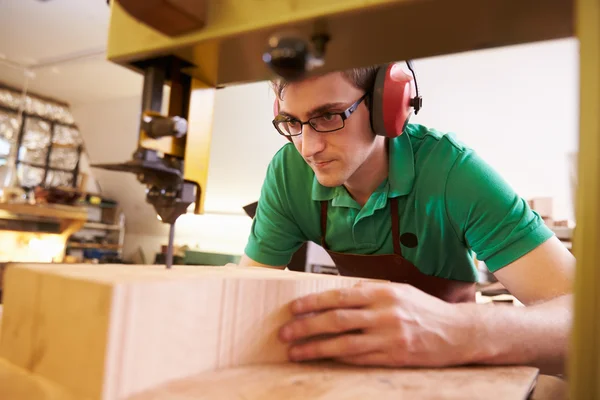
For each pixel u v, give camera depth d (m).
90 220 6.86
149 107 0.54
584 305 0.32
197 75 0.59
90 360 0.43
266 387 0.48
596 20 0.32
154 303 0.46
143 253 7.00
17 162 6.34
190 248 5.77
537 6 0.39
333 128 0.80
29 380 0.47
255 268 0.78
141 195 6.75
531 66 2.89
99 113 6.38
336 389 0.47
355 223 1.02
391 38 0.46
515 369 0.58
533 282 0.82
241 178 5.20
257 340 0.57
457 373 0.55
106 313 0.42
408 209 0.97
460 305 0.63
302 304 0.60
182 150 0.57
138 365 0.45
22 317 0.51
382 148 0.97
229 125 4.68
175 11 0.45
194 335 0.51
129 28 0.53
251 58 0.53
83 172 7.12
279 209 1.13
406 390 0.47
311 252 1.84
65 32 4.17
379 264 1.05
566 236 2.14
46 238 2.96
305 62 0.36
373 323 0.56
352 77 0.76
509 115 3.18
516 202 0.87
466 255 1.03
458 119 3.40
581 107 0.32
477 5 0.39
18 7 3.77
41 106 6.50
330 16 0.42
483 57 2.97
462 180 0.90
